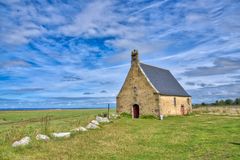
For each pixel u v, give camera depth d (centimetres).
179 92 5759
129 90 5069
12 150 1716
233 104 11594
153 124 3531
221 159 1481
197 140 2120
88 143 2027
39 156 1595
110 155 1631
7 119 4419
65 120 3741
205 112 6312
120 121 3975
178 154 1644
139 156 1603
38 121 3653
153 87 4759
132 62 5088
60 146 1898
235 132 2547
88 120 3547
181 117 4981
